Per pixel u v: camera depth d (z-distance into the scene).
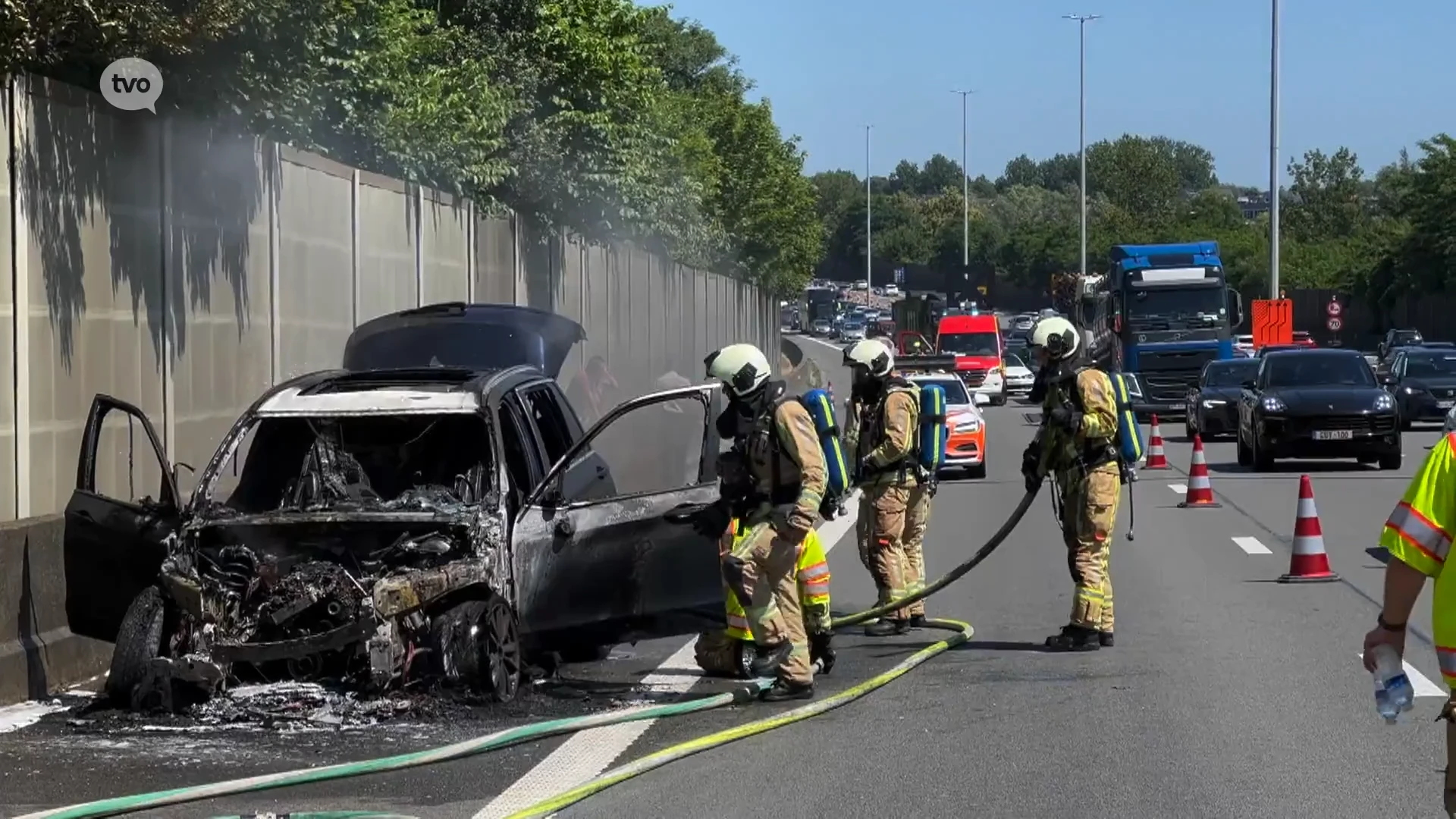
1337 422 26.30
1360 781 7.53
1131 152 178.75
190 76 13.18
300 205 15.80
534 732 8.50
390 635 8.84
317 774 7.62
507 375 10.36
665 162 39.06
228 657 8.91
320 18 14.42
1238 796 7.29
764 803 7.26
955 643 11.28
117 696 9.05
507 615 9.23
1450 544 4.57
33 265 10.52
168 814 7.08
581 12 30.25
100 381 11.43
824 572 10.27
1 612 9.40
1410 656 10.46
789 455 9.20
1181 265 44.19
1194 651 10.93
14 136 10.27
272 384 14.95
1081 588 11.02
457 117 23.52
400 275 19.16
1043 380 11.20
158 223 12.45
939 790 7.45
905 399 11.61
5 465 10.10
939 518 20.38
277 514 9.30
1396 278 86.75
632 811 7.14
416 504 9.38
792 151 71.69
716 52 74.31
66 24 10.78
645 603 9.77
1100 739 8.44
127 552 9.43
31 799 7.34
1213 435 35.31
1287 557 15.99
